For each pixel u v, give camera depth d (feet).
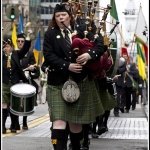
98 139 82.28
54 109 48.70
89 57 48.42
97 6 60.03
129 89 162.09
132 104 181.16
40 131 92.79
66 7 52.80
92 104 50.06
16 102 75.61
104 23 55.62
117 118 135.33
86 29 51.70
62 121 48.73
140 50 185.57
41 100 198.49
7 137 81.87
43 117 128.16
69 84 48.47
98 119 82.79
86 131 63.46
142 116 144.66
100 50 49.16
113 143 76.95
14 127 89.71
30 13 559.79
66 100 48.44
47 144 73.67
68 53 49.42
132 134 91.50
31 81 96.63
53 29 50.55
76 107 49.06
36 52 180.96
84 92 49.44
